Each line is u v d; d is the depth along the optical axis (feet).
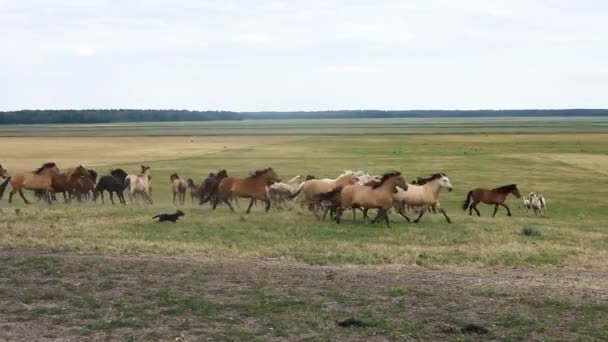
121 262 56.39
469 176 184.85
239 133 506.48
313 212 97.09
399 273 54.85
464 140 377.50
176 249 63.57
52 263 55.01
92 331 37.78
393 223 88.74
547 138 393.29
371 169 199.41
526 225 87.35
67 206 106.52
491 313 42.24
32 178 110.52
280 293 46.73
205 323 39.60
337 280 51.19
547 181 174.70
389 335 37.68
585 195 147.23
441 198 141.69
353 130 578.66
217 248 64.80
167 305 43.34
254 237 73.36
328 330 38.40
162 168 202.80
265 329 38.50
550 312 42.73
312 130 585.63
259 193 95.66
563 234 81.82
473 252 65.67
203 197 110.42
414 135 451.12
